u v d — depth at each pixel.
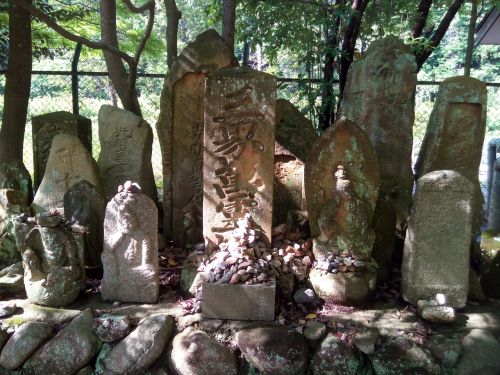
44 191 4.21
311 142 4.54
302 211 4.01
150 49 7.93
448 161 4.16
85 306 3.32
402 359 2.97
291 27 6.14
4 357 3.07
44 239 3.28
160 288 3.58
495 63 11.33
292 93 7.39
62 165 4.19
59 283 3.27
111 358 3.05
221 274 3.22
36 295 3.28
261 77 3.46
